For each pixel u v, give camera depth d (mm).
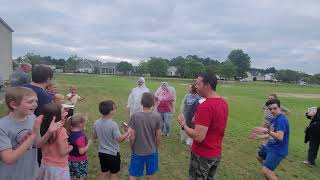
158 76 119562
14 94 3568
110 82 59938
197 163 5098
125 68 164125
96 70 165500
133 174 6375
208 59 156000
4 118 3621
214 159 5059
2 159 3420
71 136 5949
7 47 34531
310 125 10258
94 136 6535
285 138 6961
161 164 9078
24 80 7836
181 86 58875
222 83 99625
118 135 6312
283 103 35250
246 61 153375
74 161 5992
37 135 3715
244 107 27594
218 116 4945
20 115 3641
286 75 156250
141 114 6266
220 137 5125
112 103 6430
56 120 4691
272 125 7082
